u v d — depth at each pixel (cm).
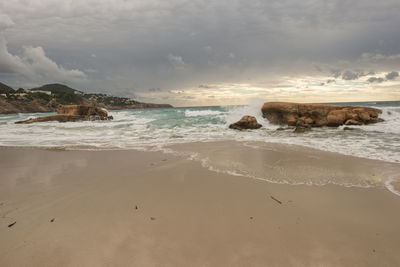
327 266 231
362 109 1579
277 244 266
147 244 267
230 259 241
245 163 623
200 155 729
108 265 233
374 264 233
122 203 382
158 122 1927
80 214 345
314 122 1548
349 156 686
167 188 448
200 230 296
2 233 295
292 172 538
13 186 470
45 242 274
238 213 342
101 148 881
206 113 2683
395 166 573
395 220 318
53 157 738
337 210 349
